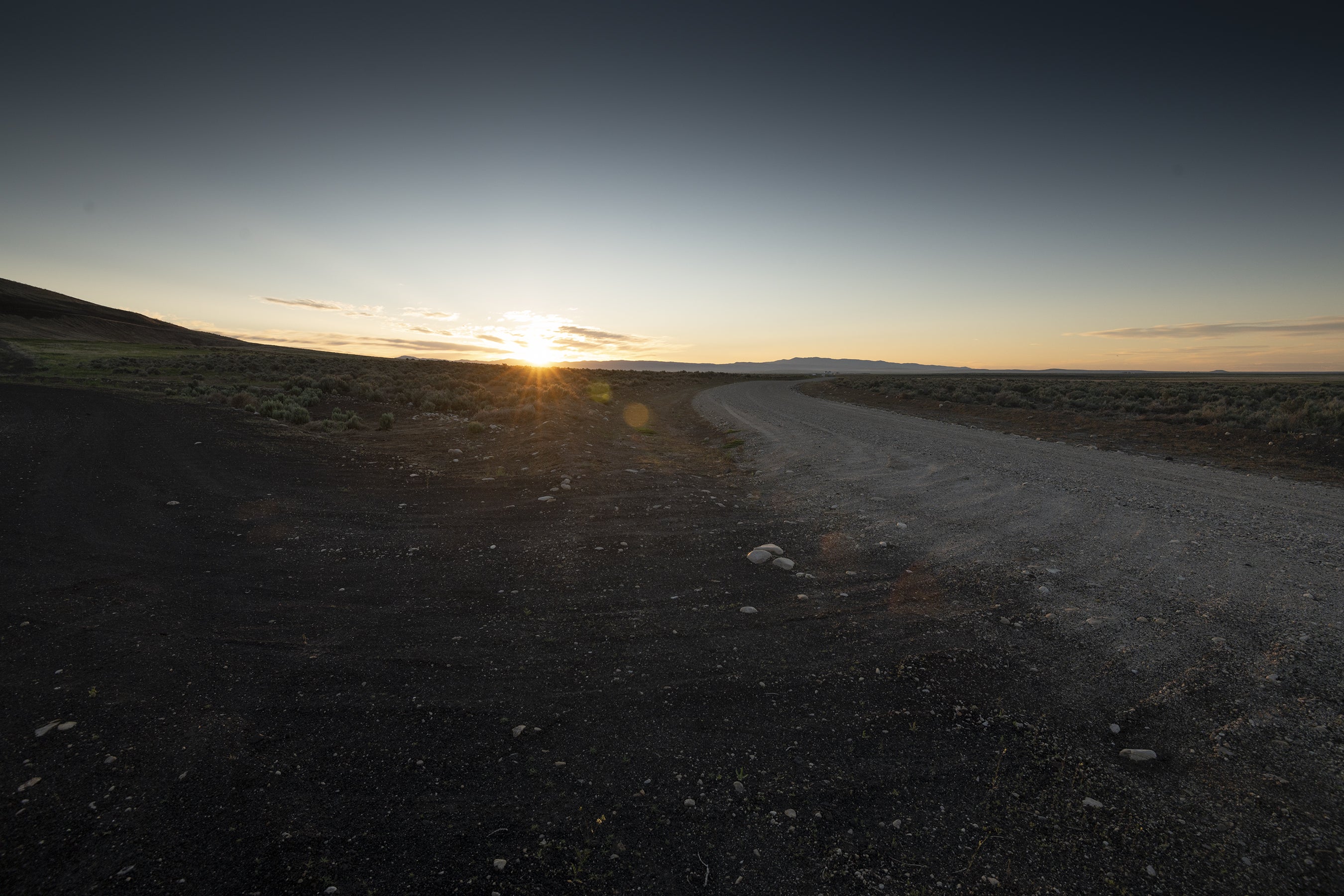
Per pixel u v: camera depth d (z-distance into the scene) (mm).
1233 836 3102
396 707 4160
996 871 2924
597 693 4387
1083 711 4234
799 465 13859
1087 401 25656
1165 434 17266
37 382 24484
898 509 9758
